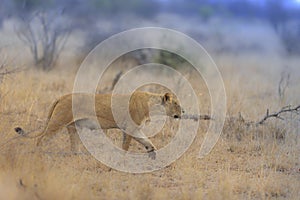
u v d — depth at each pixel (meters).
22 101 37.56
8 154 26.52
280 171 30.67
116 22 90.06
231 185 26.70
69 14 83.44
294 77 60.34
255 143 34.25
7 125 30.81
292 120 37.22
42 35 64.62
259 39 114.50
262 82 56.62
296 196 26.61
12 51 58.59
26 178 24.19
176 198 24.95
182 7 144.38
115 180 27.17
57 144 30.89
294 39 98.62
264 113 39.94
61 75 51.62
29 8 77.12
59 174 25.59
